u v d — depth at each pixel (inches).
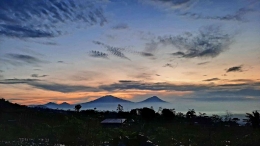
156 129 1020.5
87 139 817.5
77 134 819.4
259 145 845.2
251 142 861.2
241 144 849.5
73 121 883.4
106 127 1200.2
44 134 895.7
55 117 1322.6
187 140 885.2
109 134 925.8
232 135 979.9
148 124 1192.2
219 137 938.1
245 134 997.2
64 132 823.7
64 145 796.0
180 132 1018.1
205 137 932.0
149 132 992.2
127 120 1449.3
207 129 1076.5
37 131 929.5
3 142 804.6
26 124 1074.7
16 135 898.7
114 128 1114.7
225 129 1089.4
